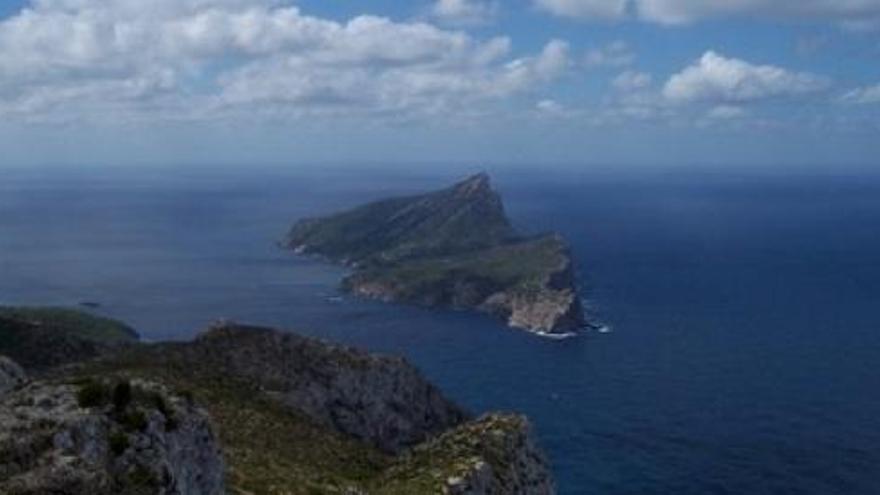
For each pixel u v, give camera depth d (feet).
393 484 308.60
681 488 644.27
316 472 301.63
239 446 306.76
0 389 298.76
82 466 148.15
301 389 463.83
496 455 341.62
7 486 139.33
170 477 166.71
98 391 172.76
